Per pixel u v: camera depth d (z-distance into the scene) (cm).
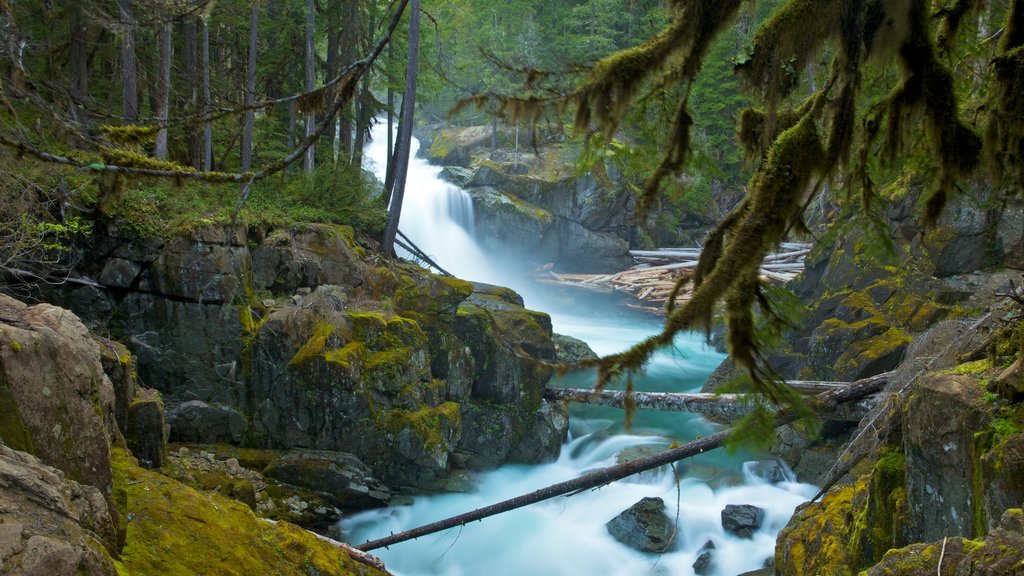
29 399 449
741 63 254
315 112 281
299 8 2061
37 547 345
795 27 246
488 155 3447
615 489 1142
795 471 1148
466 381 1230
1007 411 454
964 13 311
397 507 1075
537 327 1377
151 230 1096
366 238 1705
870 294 1309
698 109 2106
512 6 2770
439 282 1279
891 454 589
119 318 1098
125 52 1274
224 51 2003
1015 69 289
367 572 636
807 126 243
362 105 2183
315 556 599
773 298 229
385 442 1091
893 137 283
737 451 230
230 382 1103
